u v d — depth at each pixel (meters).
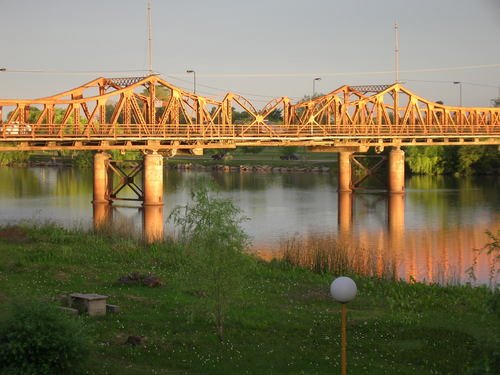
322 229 61.12
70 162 160.88
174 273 35.03
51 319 20.39
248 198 88.62
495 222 65.31
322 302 30.23
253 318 26.97
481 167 127.50
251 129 92.31
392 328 25.97
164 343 23.70
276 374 21.19
